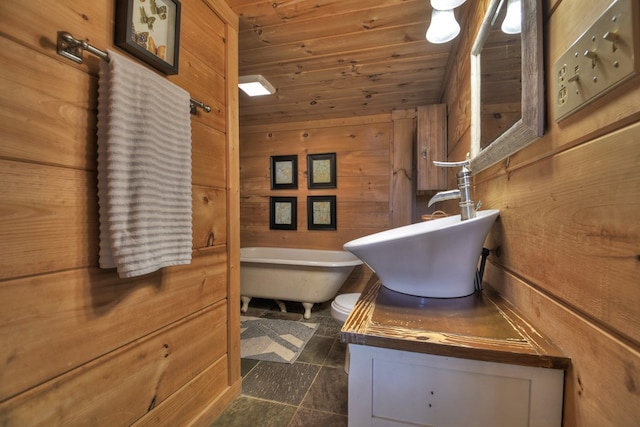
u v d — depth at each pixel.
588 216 0.51
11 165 0.61
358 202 3.07
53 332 0.69
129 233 0.79
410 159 2.84
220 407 1.29
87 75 0.76
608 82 0.45
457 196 1.04
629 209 0.42
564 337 0.58
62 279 0.71
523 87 0.73
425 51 1.85
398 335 0.65
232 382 1.39
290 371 1.65
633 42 0.40
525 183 0.78
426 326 0.70
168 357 1.03
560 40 0.60
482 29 1.12
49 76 0.68
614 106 0.45
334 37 1.72
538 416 0.58
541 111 0.66
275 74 2.16
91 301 0.77
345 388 1.49
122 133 0.77
